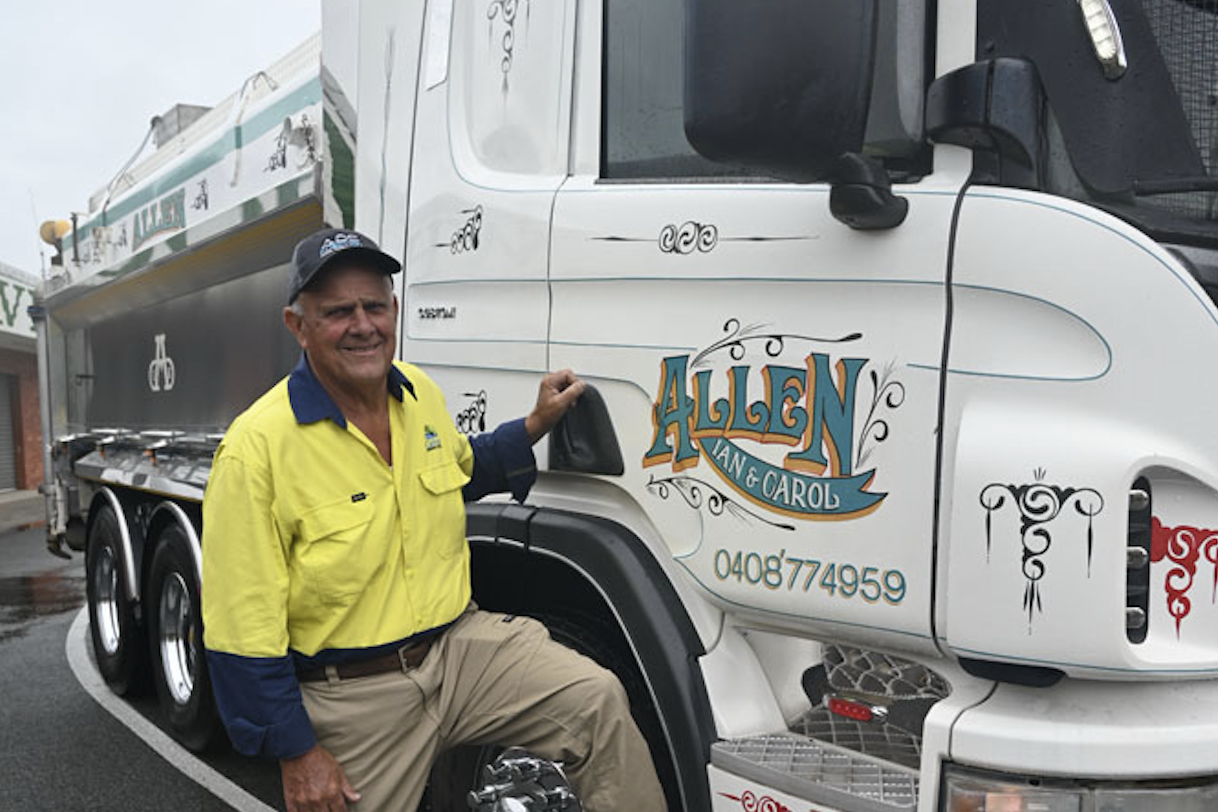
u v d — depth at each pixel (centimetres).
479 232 282
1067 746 168
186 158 516
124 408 620
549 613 281
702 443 221
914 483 185
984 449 174
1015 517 170
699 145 174
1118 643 164
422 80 315
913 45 190
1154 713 174
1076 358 171
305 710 224
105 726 542
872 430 192
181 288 528
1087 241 170
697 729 217
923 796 181
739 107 167
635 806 232
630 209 239
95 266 654
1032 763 170
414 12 321
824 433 199
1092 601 164
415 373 257
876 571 191
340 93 359
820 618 201
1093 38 180
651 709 250
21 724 546
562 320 256
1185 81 191
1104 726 171
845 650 221
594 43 258
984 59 182
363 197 341
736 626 226
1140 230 180
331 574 223
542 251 260
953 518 177
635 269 236
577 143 260
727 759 210
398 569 237
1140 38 186
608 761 233
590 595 272
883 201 184
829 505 198
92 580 622
